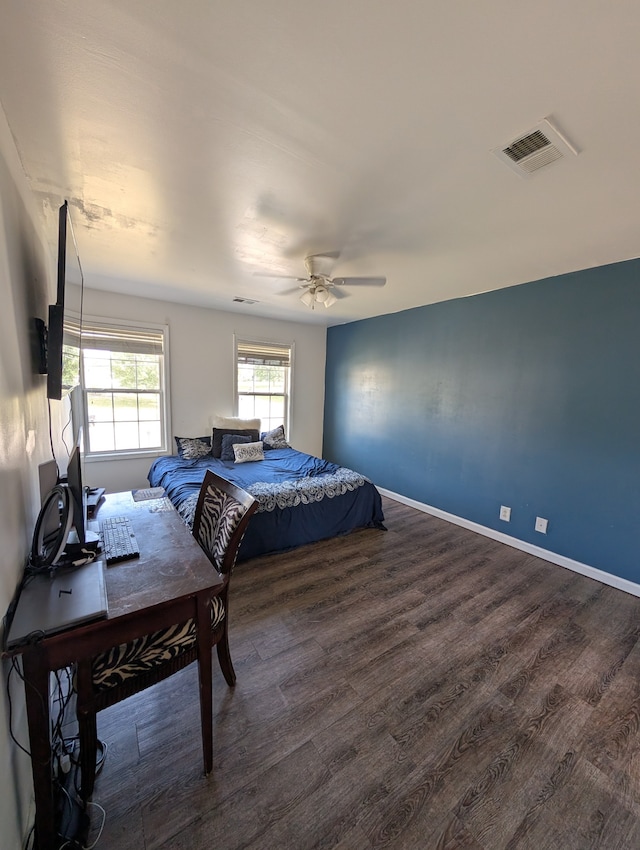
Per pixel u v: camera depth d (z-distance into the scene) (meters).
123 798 1.15
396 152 1.37
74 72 1.04
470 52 0.95
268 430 5.09
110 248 2.42
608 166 1.41
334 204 1.77
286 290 3.43
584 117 1.16
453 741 1.37
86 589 1.08
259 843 1.05
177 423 4.23
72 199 1.75
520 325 3.03
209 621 1.19
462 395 3.53
